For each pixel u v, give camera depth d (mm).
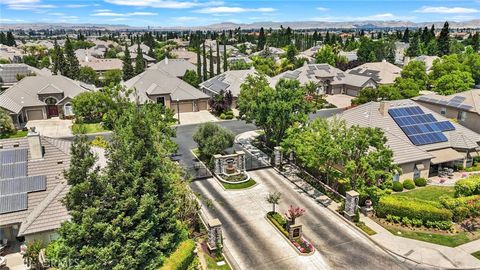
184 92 68562
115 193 20062
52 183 26312
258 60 106000
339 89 85000
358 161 30891
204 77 91188
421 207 27922
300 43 195000
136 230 20453
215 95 68375
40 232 22672
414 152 36594
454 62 83812
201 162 42000
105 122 56031
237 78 74438
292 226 25922
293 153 40844
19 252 24297
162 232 22734
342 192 32500
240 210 30938
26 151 27734
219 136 40438
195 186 35750
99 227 19125
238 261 24031
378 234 27000
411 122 41344
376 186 30547
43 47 156250
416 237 26688
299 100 41406
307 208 31203
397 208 28438
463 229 27766
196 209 27875
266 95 41812
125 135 23078
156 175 22141
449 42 139375
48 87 61688
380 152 29875
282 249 25375
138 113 24453
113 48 170875
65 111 62531
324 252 25000
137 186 20953
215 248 24703
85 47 186125
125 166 21078
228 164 37906
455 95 53156
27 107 59750
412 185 34906
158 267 21359
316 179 35938
